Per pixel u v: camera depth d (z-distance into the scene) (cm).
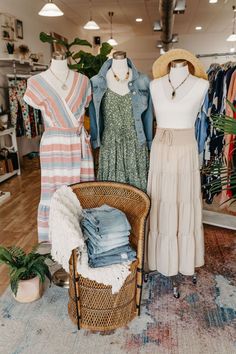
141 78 201
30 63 506
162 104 187
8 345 166
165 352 162
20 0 536
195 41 1049
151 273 224
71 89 200
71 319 183
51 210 170
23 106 483
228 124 189
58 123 201
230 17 788
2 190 433
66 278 219
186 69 184
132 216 193
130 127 206
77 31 877
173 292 209
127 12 725
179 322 182
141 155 211
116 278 163
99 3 639
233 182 207
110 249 173
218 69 306
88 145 215
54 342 168
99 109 204
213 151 298
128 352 162
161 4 454
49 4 387
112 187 199
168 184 188
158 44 1011
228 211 330
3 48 486
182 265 202
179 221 195
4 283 221
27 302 198
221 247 270
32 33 590
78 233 159
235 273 232
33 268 197
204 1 630
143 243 173
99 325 174
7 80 501
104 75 202
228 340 170
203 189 316
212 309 194
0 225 319
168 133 187
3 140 508
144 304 198
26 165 554
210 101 302
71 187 191
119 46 1095
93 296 169
